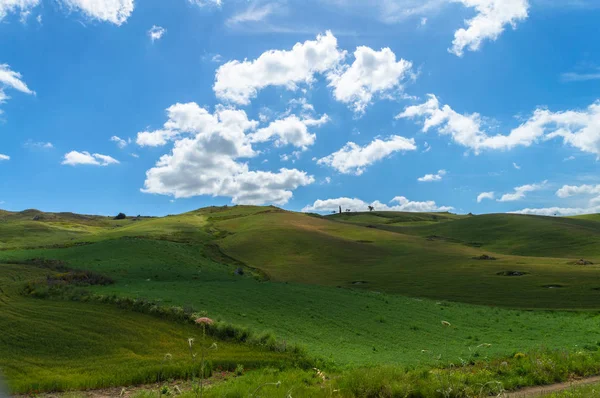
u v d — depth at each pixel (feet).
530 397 60.34
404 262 357.41
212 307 130.11
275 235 436.76
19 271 179.11
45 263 202.80
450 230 611.88
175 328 106.01
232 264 305.12
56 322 103.76
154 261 246.47
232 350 93.91
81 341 92.07
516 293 228.63
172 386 71.82
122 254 254.06
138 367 78.89
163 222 508.94
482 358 91.71
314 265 336.29
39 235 460.55
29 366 77.61
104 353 86.84
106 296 126.62
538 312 179.63
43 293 131.64
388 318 141.69
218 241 404.16
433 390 60.54
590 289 230.89
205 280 214.28
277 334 109.81
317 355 92.32
